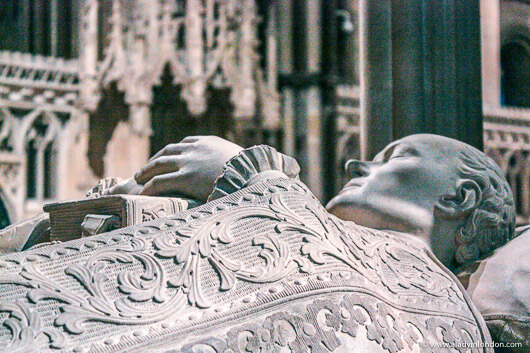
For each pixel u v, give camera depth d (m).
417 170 1.72
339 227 1.40
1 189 9.61
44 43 10.82
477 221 1.71
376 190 1.72
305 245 1.26
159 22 10.38
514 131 10.80
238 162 1.46
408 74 2.52
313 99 11.42
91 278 1.09
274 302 1.14
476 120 2.55
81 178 10.23
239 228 1.27
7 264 1.10
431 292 1.42
